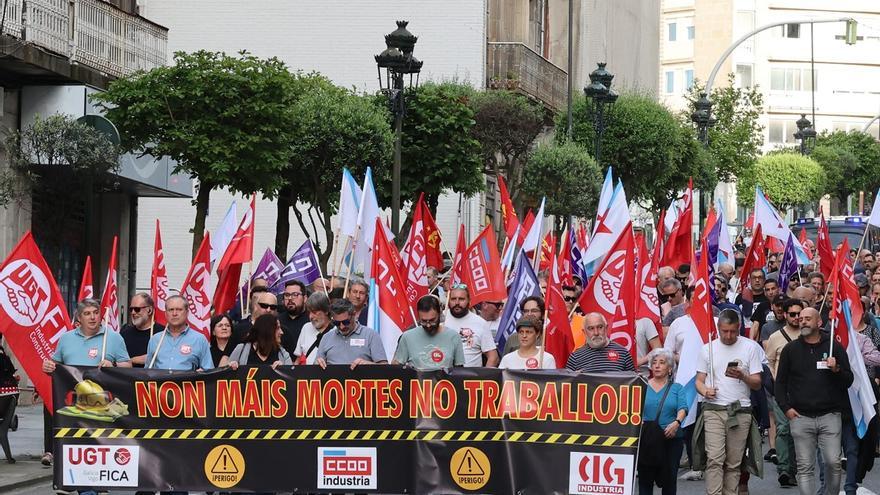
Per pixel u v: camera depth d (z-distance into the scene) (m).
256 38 48.41
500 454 13.77
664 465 15.34
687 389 16.12
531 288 18.62
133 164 31.69
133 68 31.81
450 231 46.88
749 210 87.06
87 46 29.27
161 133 27.39
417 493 13.88
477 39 47.62
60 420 14.15
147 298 16.92
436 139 34.72
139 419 14.12
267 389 14.04
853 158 94.00
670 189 49.91
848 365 16.08
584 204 40.28
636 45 73.25
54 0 27.77
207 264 17.72
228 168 26.84
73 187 26.17
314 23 48.22
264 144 27.53
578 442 13.62
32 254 16.75
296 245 47.62
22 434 23.58
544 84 51.31
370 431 13.95
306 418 14.02
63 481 14.15
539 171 40.31
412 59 27.98
